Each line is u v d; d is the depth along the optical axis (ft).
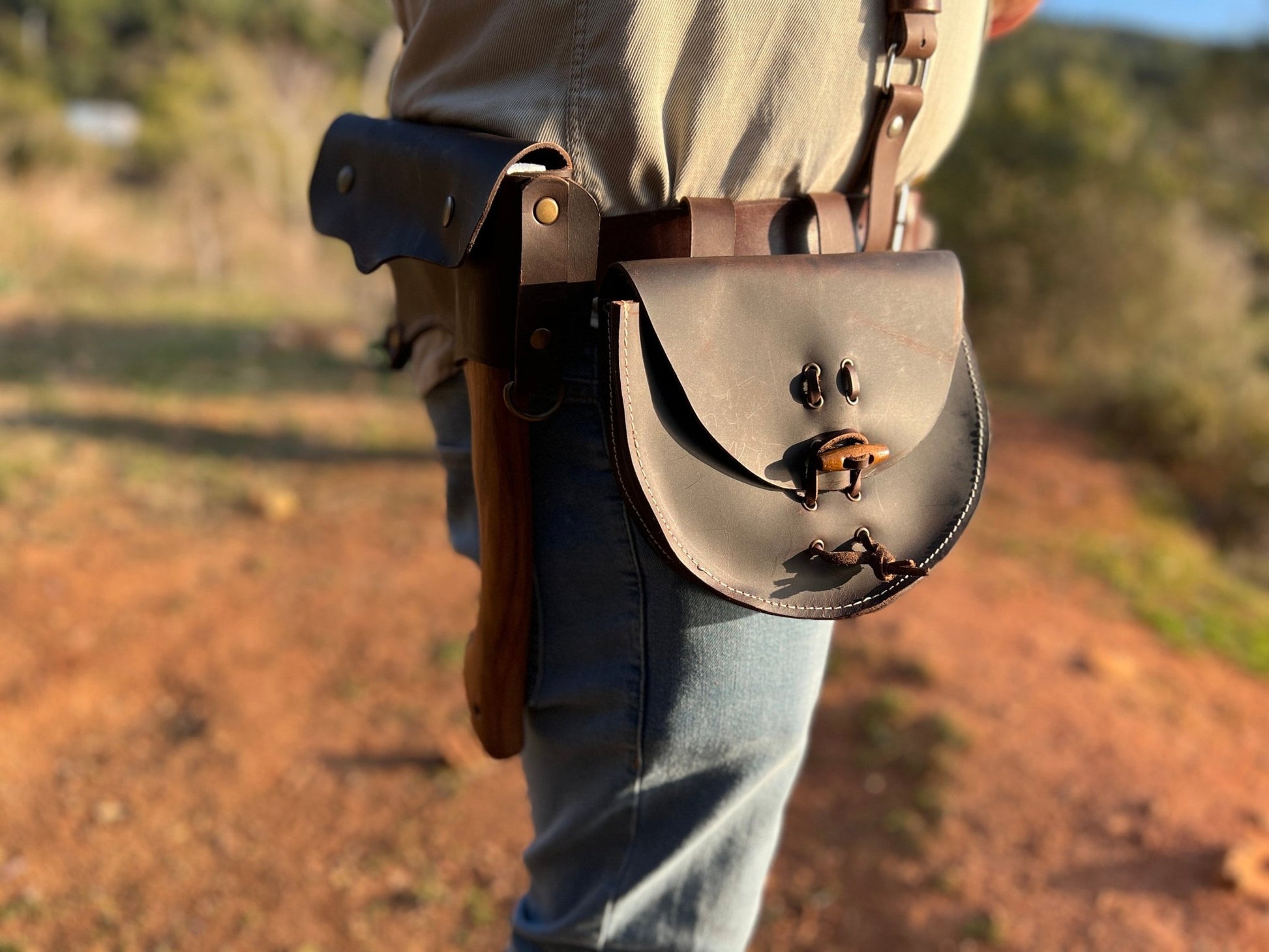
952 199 27.02
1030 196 26.37
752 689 3.15
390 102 3.47
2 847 7.18
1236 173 40.24
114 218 36.99
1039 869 7.24
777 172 2.99
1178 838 7.57
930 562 2.97
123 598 10.71
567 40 2.77
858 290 2.92
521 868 7.22
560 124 2.81
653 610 3.04
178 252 37.22
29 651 9.53
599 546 3.02
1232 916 6.79
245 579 11.36
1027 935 6.62
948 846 7.47
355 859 7.29
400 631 10.28
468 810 7.80
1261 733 9.40
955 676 9.66
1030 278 26.21
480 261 2.77
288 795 7.92
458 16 2.95
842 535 2.87
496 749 3.39
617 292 2.77
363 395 19.84
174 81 41.70
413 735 8.64
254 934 6.56
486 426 2.94
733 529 2.75
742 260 2.79
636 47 2.70
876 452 2.77
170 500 13.66
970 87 3.51
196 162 38.24
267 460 15.64
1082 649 10.63
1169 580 13.43
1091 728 9.01
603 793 3.33
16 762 8.11
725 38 2.75
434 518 13.46
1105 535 14.98
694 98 2.80
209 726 8.68
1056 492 16.90
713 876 3.52
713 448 2.73
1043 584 12.60
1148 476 19.17
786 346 2.79
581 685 3.19
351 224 3.30
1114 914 6.80
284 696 9.14
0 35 88.58
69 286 30.12
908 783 8.16
